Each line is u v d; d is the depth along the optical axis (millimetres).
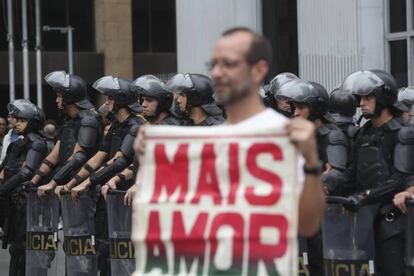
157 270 4137
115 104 9609
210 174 4098
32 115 10641
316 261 7926
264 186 4016
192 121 8812
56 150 10336
